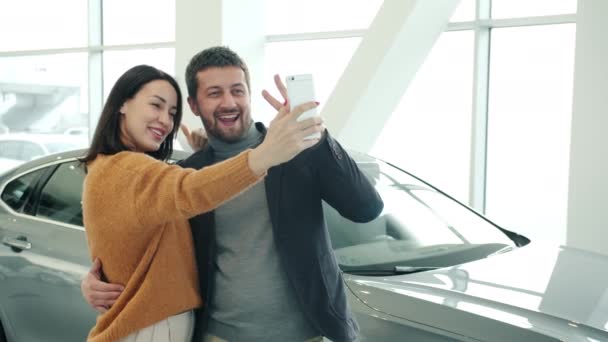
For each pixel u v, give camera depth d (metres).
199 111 1.68
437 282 2.08
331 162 1.58
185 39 5.64
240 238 1.64
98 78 7.05
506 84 4.86
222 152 1.72
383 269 2.21
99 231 1.48
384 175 2.84
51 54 7.27
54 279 2.66
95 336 1.53
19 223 2.89
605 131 4.04
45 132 7.45
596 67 4.04
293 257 1.59
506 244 2.61
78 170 2.89
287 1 5.74
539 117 4.75
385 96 4.85
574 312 1.89
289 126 1.27
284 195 1.59
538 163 4.78
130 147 1.55
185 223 1.62
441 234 2.55
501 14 4.83
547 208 4.76
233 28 5.52
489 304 1.92
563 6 4.57
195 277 1.63
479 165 4.95
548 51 4.66
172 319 1.55
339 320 1.62
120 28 6.83
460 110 5.00
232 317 1.64
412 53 4.74
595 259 2.47
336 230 2.33
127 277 1.51
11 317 2.87
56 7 7.21
